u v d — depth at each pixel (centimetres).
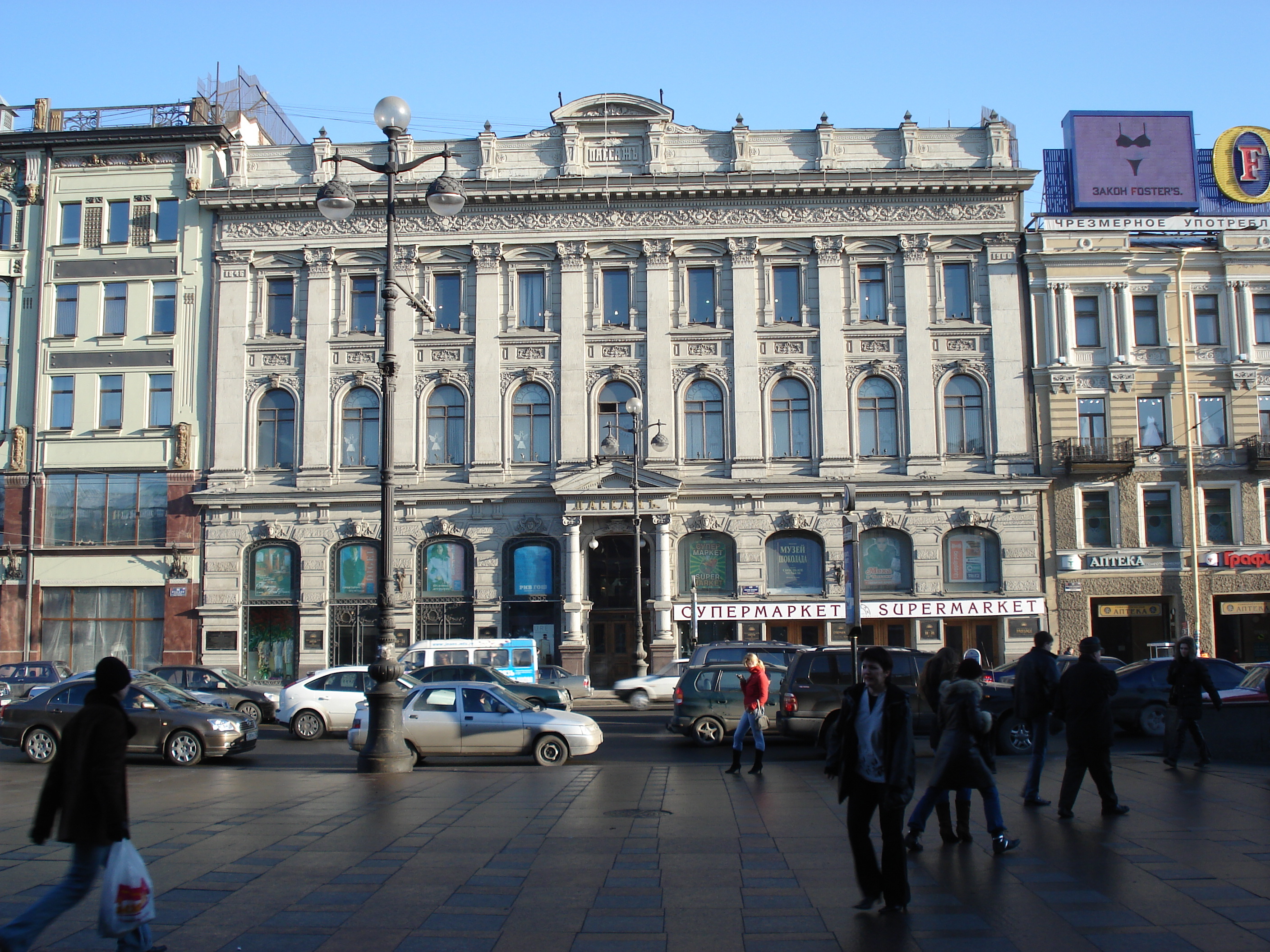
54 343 4406
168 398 4359
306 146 4416
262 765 2023
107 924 686
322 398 4266
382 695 1844
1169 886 903
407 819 1279
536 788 1573
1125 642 4128
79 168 4484
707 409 4234
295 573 4219
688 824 1241
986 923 801
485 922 812
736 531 4144
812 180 4231
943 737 1059
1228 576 4056
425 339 4275
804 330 4225
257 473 4284
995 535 4119
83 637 4269
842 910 845
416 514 4203
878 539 4150
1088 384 4181
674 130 4344
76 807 700
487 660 3219
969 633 4103
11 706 2108
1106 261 4200
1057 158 4356
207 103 4678
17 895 895
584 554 4138
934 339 4216
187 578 4238
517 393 4266
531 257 4309
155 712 2048
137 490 4325
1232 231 4244
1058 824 1182
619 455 4172
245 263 4369
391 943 759
